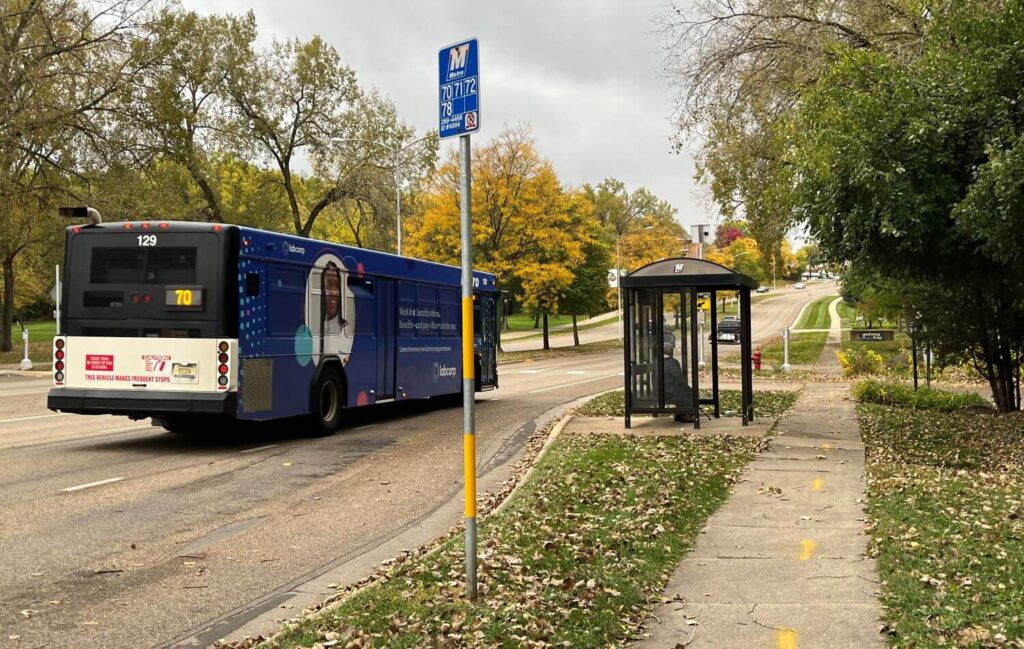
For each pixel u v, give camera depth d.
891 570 6.23
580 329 91.25
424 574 6.27
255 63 44.44
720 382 28.64
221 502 9.50
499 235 49.12
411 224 49.12
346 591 6.18
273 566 7.05
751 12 16.80
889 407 19.62
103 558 7.20
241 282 12.84
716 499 9.07
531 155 48.53
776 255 27.50
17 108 31.14
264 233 13.37
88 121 33.84
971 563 6.21
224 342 12.54
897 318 25.75
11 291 51.88
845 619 5.34
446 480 11.02
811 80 15.84
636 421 16.55
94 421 17.16
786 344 35.00
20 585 6.43
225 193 53.41
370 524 8.57
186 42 36.59
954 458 11.89
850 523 7.97
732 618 5.44
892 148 11.02
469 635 5.00
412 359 18.31
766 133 17.95
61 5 33.19
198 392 12.54
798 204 12.22
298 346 14.23
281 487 10.41
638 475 10.23
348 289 15.83
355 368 16.06
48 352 51.16
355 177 46.56
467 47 5.41
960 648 4.65
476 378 21.30
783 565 6.61
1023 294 16.33
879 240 11.59
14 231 38.22
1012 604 5.28
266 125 44.16
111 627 5.57
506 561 6.52
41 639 5.33
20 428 15.88
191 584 6.53
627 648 4.97
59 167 34.69
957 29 11.17
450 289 20.20
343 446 13.90
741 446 12.89
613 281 58.69
